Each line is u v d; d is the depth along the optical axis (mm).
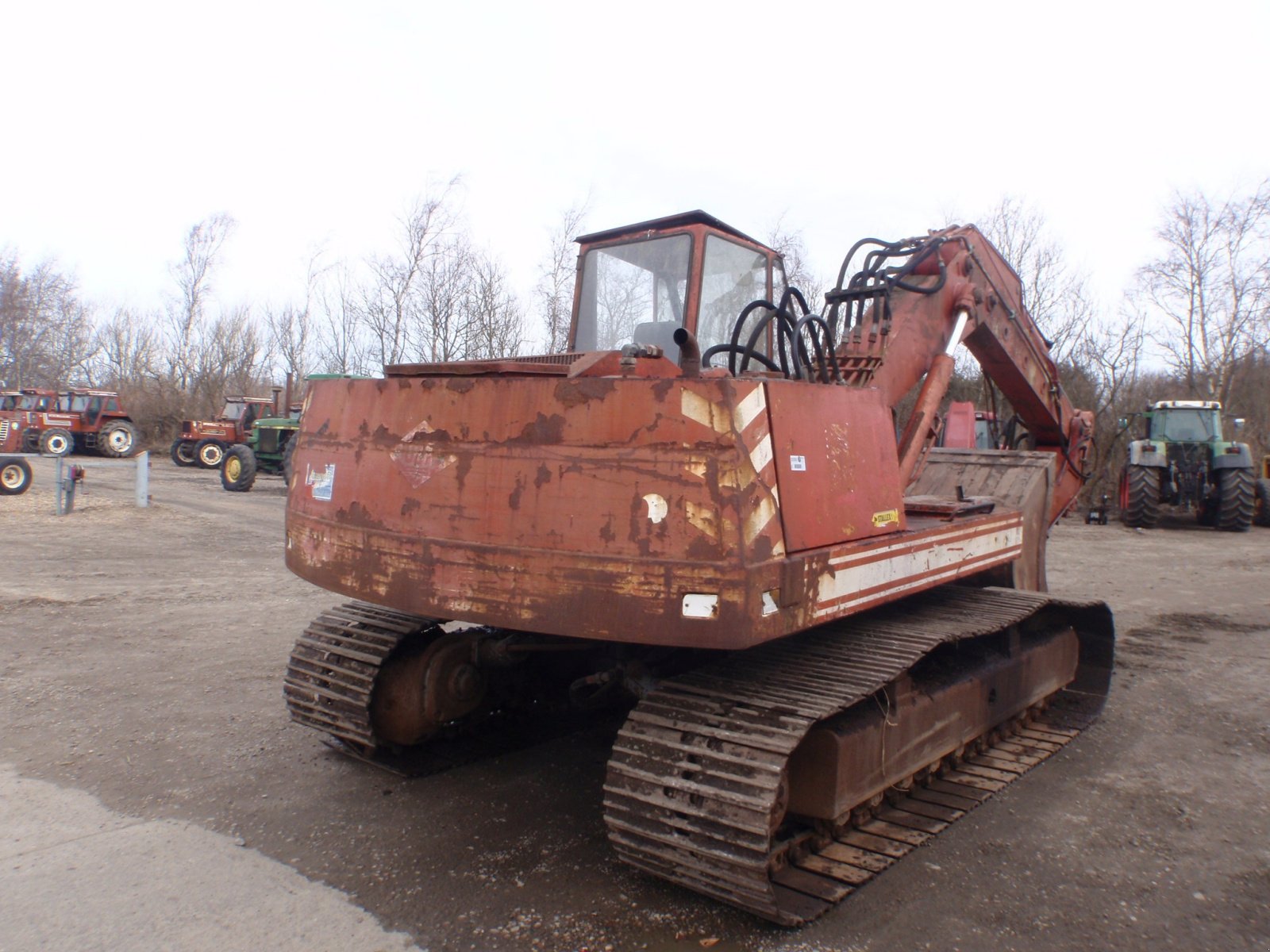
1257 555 13188
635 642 3049
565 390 3215
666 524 3027
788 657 3773
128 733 4926
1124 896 3422
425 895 3309
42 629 7113
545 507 3203
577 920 3152
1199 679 6566
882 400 4137
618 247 4633
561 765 4645
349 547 3730
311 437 4109
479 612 3303
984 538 4863
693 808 3059
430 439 3504
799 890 3332
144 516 14297
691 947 3002
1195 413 17156
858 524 3730
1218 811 4250
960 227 5922
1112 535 15656
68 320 49156
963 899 3377
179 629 7262
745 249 4730
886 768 3902
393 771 4480
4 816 3881
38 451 29578
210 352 41531
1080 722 5508
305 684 4578
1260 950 3059
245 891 3307
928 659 4559
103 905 3180
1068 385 20594
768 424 3174
